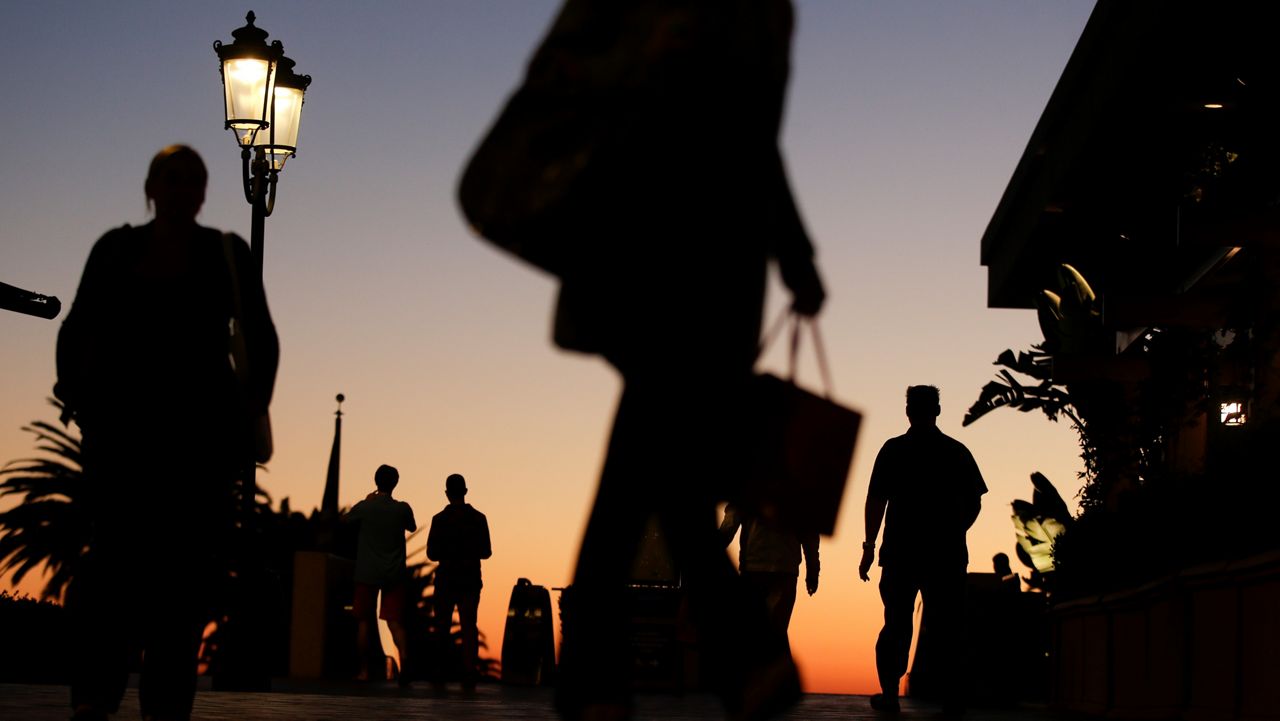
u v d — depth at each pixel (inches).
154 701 213.9
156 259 212.4
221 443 211.9
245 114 564.4
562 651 155.7
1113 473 782.5
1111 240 877.2
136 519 209.0
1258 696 329.1
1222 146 635.5
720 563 154.3
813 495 156.8
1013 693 724.7
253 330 214.8
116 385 208.5
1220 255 690.2
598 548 153.6
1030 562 917.8
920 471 442.9
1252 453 407.5
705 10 147.3
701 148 145.9
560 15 150.2
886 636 452.4
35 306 570.3
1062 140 814.5
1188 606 397.7
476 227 147.3
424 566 1633.9
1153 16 605.0
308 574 788.0
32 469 1721.2
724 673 154.3
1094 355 810.2
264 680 549.6
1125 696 468.1
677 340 147.6
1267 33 594.2
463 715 360.8
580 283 148.4
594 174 143.0
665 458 150.6
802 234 157.6
